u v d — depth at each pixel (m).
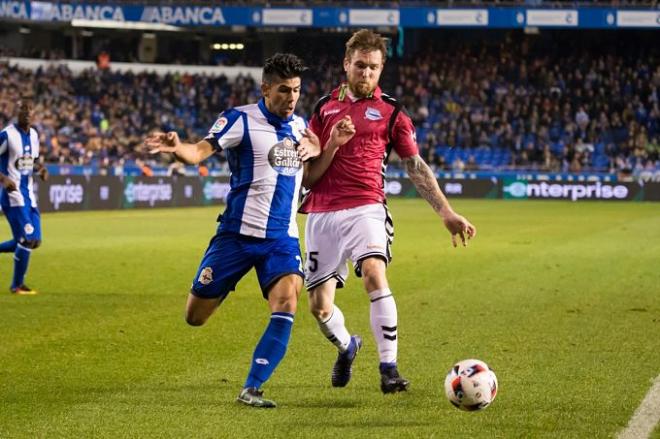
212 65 140.88
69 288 32.28
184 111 129.12
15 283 31.06
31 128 31.17
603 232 59.88
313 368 19.30
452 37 144.25
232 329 24.12
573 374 18.59
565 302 29.20
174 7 124.69
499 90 134.25
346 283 34.31
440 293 31.23
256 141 16.58
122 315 26.34
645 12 121.00
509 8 123.06
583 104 132.00
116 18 124.00
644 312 27.16
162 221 69.56
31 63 127.88
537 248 48.38
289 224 16.97
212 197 100.31
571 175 115.88
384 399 16.55
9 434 14.12
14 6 120.81
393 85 136.00
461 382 14.88
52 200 77.88
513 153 125.69
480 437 14.01
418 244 50.72
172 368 19.20
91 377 18.30
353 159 17.66
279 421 14.96
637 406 15.93
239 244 16.66
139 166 99.31
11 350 21.08
